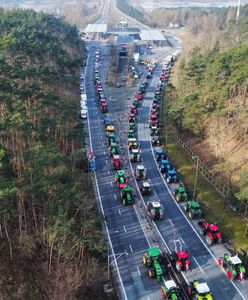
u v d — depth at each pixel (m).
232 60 93.25
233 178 74.06
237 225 63.22
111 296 48.28
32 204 53.72
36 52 108.94
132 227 62.50
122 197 69.12
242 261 53.44
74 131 80.75
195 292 46.47
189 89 108.62
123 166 83.38
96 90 140.38
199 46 178.75
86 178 74.50
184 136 96.44
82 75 159.00
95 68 172.88
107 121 106.44
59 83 109.56
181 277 51.12
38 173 52.78
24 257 50.88
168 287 46.22
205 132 90.75
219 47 150.75
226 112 88.19
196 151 88.62
